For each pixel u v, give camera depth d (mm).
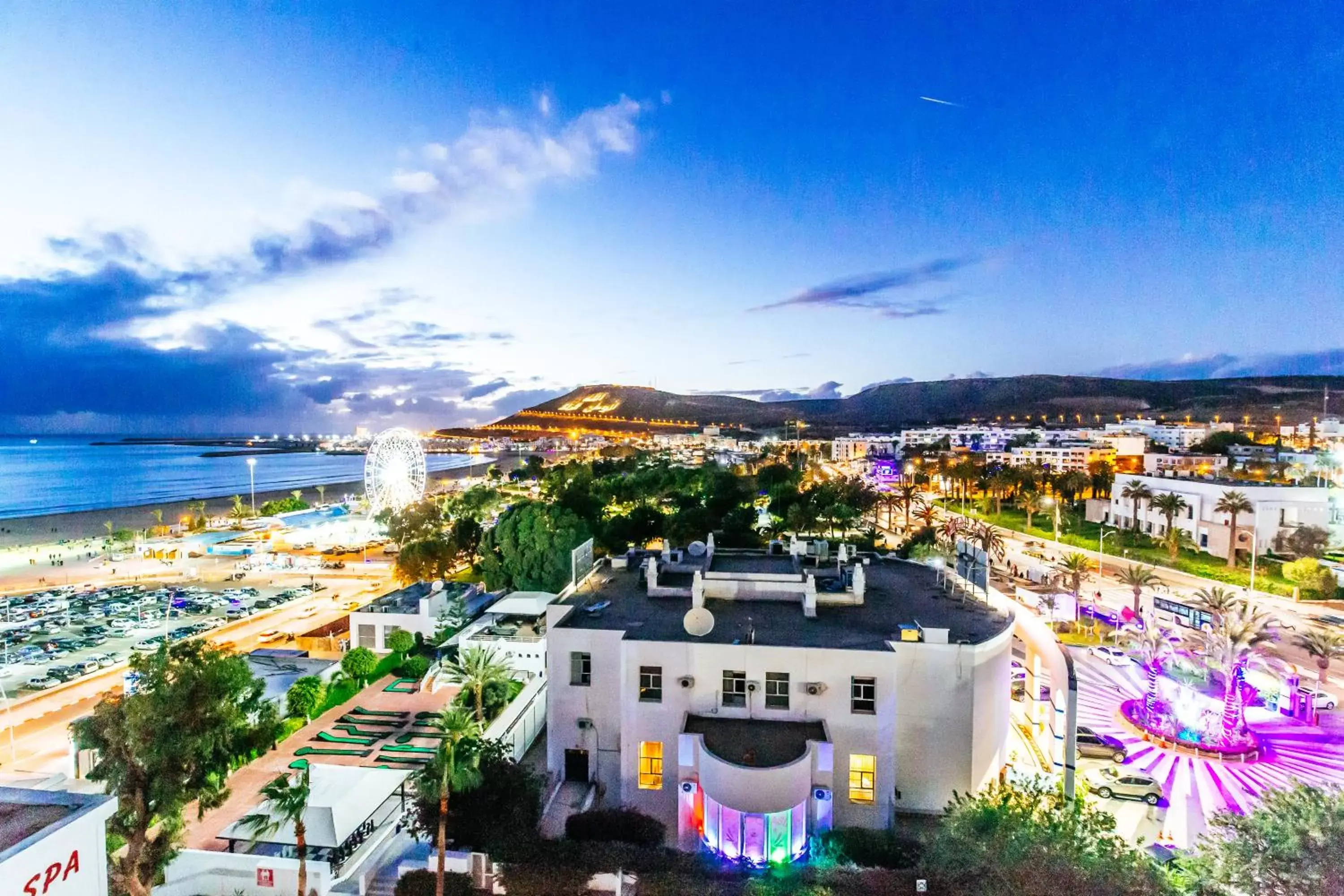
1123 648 67625
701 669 33812
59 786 40062
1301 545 99500
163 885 28562
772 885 25266
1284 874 22125
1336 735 48344
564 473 167500
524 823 28875
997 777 35125
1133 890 21688
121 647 76500
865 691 32812
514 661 56188
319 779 32375
